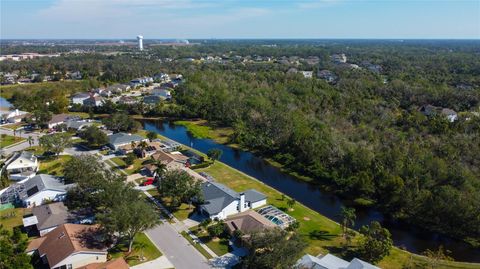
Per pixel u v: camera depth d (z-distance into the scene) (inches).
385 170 3422.7
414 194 3021.7
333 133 4527.6
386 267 2314.2
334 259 2245.3
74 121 5551.2
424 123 4896.7
